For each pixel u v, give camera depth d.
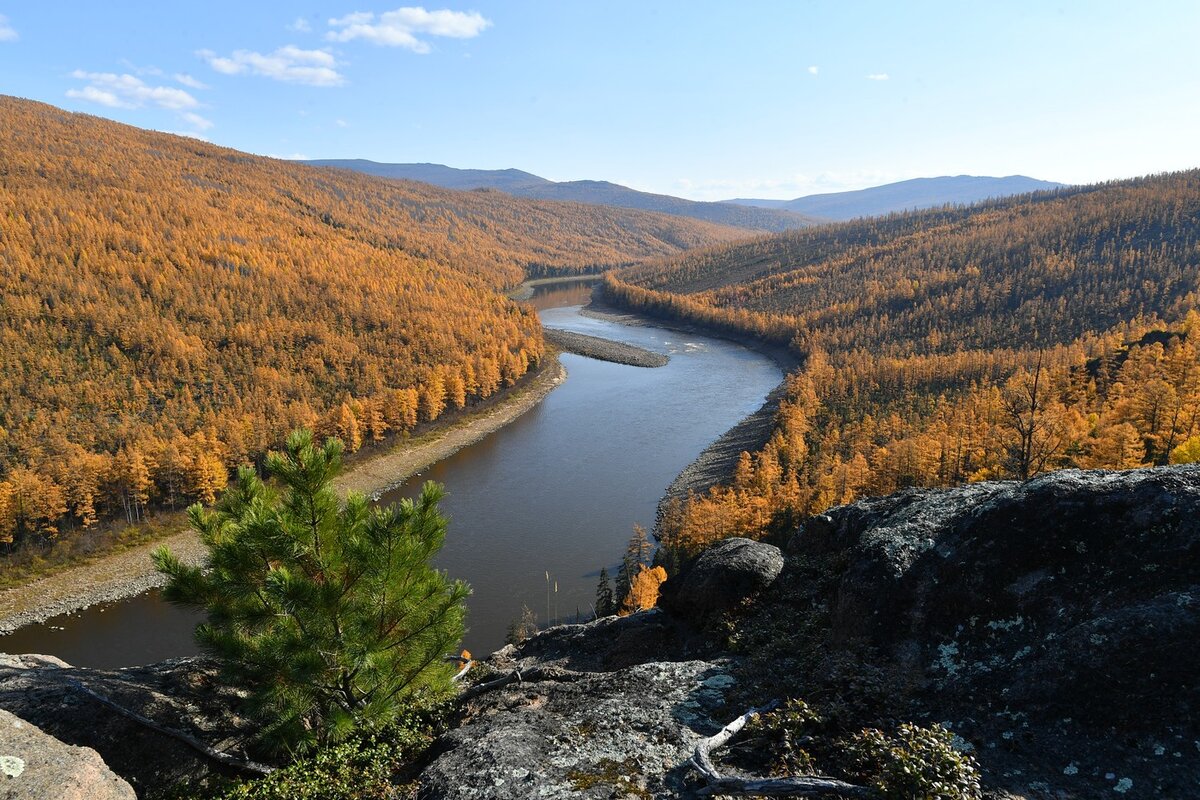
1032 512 10.41
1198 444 46.56
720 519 66.50
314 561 10.29
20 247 173.62
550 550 73.88
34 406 109.06
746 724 9.49
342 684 10.85
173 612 63.78
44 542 76.19
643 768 8.77
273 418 109.06
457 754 9.42
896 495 16.12
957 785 6.86
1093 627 8.59
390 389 122.31
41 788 7.14
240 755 11.40
